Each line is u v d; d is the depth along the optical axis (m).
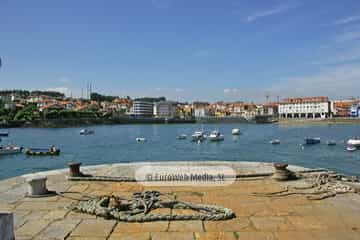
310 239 6.55
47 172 13.84
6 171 41.84
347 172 37.25
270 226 7.26
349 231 6.96
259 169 14.01
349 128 127.00
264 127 149.00
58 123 151.75
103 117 180.25
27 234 6.87
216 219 7.65
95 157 55.19
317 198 9.37
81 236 6.75
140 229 7.11
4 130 126.69
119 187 10.97
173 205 8.58
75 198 9.57
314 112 189.38
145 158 53.81
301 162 46.72
